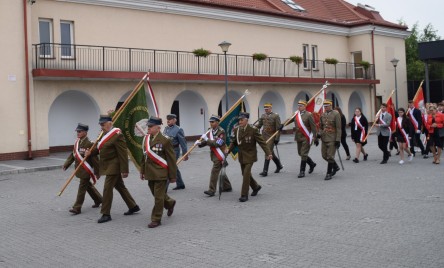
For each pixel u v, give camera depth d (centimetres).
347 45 3612
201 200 1047
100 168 888
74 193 1204
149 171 830
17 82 1897
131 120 1003
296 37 3180
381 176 1276
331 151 1253
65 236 792
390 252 620
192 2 2556
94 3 2205
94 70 2100
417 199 952
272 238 715
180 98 2634
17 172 1597
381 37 3625
